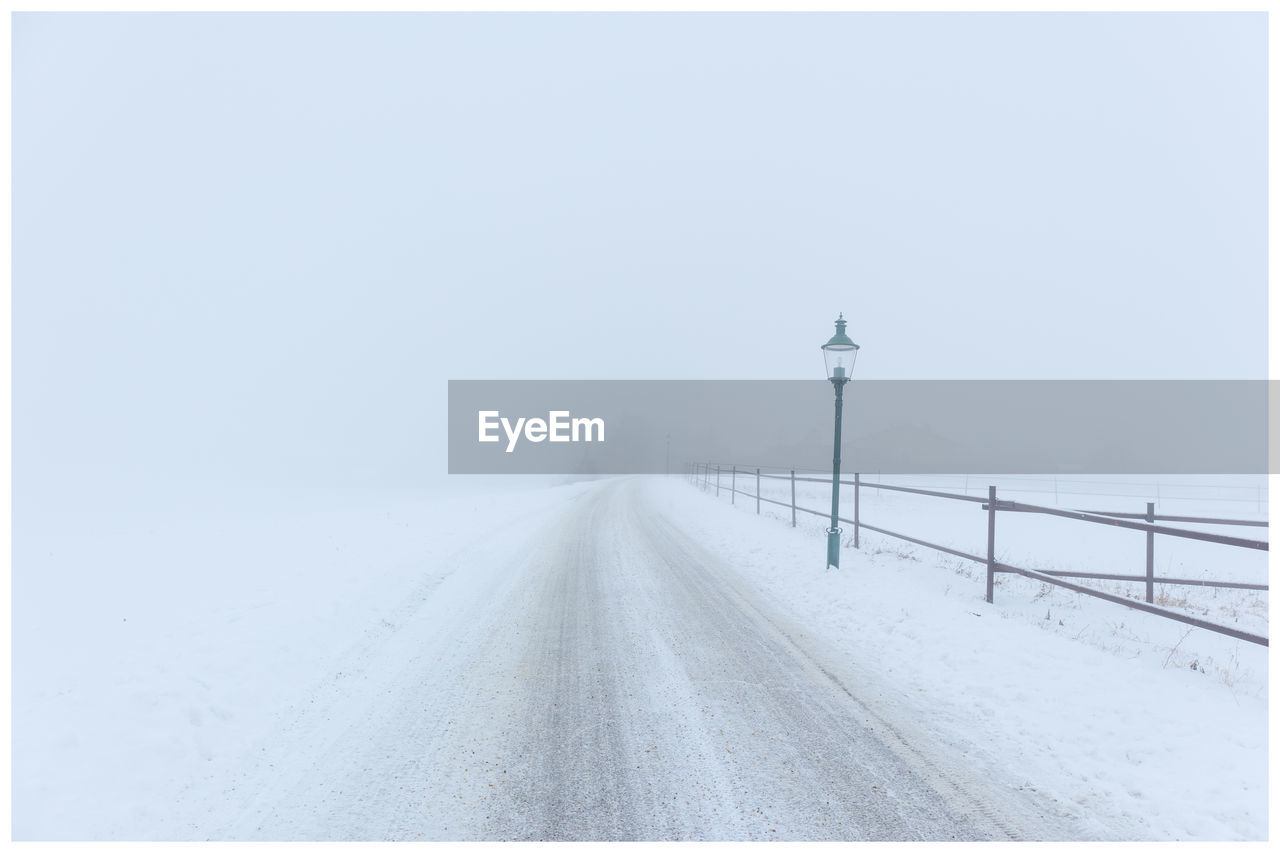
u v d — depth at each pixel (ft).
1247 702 18.47
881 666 22.48
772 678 21.36
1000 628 25.31
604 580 37.37
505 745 16.71
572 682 21.12
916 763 15.66
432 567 40.22
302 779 15.20
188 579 35.04
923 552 45.50
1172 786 14.44
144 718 17.89
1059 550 53.67
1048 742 16.61
